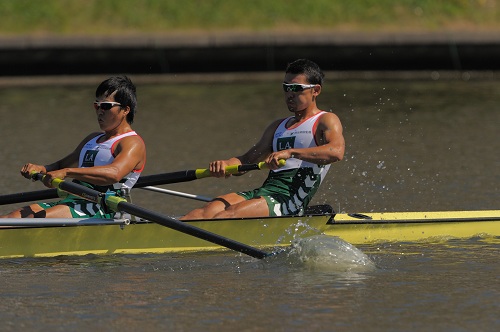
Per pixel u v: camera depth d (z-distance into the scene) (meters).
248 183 40.34
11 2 84.56
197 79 77.75
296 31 83.88
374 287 23.19
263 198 28.78
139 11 85.31
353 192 37.66
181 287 23.48
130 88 27.95
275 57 79.12
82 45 77.25
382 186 38.69
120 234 27.83
